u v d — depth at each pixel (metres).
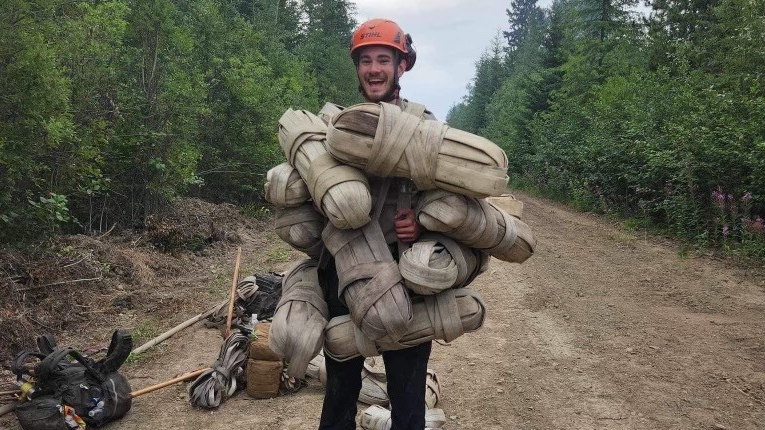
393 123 2.11
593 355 5.17
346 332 2.29
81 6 8.01
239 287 5.81
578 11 31.66
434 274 2.12
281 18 36.78
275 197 2.34
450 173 2.11
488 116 60.34
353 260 2.19
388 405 3.97
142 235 8.97
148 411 4.11
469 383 4.60
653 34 24.02
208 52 14.00
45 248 6.71
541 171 23.73
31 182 6.95
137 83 9.99
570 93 27.62
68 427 3.57
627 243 10.75
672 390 4.41
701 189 10.95
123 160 9.42
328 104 2.56
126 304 6.47
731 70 14.02
